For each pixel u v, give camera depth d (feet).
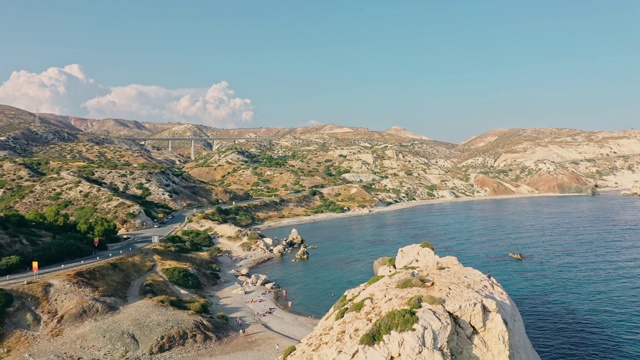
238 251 471.21
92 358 195.72
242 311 280.10
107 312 230.48
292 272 393.29
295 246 512.63
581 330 221.46
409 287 165.68
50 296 227.40
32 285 230.07
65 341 204.44
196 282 314.76
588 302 259.80
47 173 612.29
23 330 206.39
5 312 209.87
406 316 136.36
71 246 316.40
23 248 287.28
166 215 577.43
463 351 139.95
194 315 244.83
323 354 146.10
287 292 329.72
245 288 334.65
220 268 393.50
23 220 336.49
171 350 210.18
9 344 197.88
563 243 435.12
